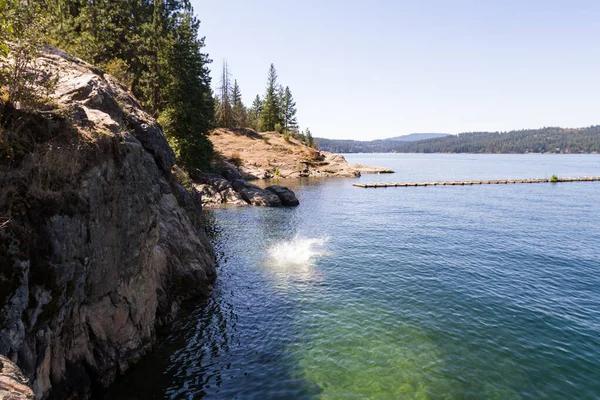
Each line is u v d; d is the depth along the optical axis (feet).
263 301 60.08
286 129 453.17
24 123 29.60
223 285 67.21
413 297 61.57
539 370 41.09
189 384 38.06
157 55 150.30
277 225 122.31
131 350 40.65
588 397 36.65
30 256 26.55
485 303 59.11
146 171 45.16
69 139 32.40
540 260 83.05
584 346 46.16
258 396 36.55
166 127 145.69
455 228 118.21
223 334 48.98
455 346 46.06
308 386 38.19
